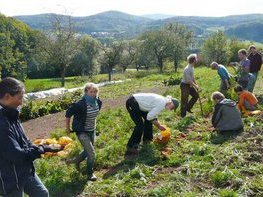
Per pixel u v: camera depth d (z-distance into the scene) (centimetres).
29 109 2172
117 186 872
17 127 536
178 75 4419
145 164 1011
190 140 1202
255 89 2019
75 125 916
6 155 511
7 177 525
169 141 1156
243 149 1043
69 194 862
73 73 8650
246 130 1207
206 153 1041
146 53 8675
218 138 1163
